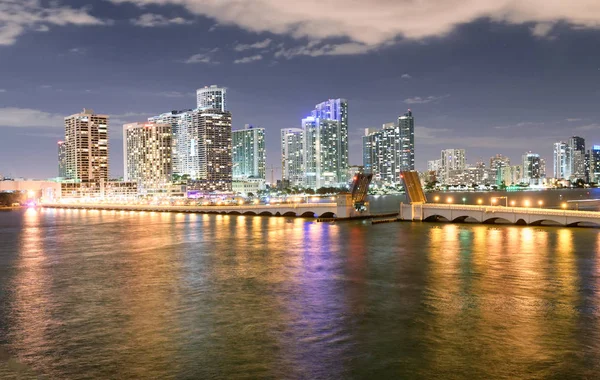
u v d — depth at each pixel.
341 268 79.88
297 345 44.25
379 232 136.12
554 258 86.25
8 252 104.56
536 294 60.72
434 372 38.44
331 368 39.38
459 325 49.12
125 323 51.16
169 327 49.66
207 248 106.69
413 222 169.25
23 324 51.31
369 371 38.75
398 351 42.59
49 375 38.69
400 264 82.81
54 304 59.09
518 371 38.44
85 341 45.84
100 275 76.56
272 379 37.59
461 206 164.00
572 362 39.88
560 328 47.84
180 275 75.62
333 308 55.75
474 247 101.81
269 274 75.56
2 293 64.94
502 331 47.19
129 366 40.16
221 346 44.19
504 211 154.25
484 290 63.12
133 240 125.00
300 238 123.75
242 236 130.50
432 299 59.00
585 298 58.53
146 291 65.06
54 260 92.38
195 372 38.88
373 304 57.19
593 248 97.81
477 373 38.19
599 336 45.50
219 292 64.00
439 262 84.12
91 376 38.41
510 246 102.19
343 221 179.75
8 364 40.78
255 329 48.72
